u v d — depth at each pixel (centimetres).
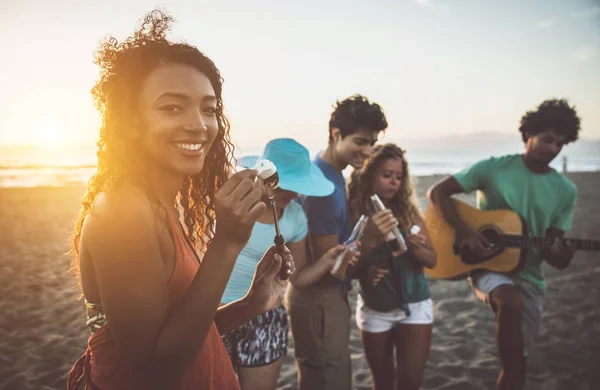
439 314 495
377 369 269
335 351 246
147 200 99
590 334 420
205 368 111
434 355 398
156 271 95
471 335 439
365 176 270
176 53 100
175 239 103
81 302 534
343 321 251
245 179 99
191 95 98
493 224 326
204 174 127
